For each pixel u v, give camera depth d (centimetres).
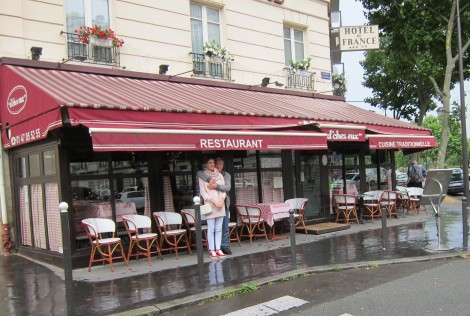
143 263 766
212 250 797
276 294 578
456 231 980
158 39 988
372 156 1355
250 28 1185
